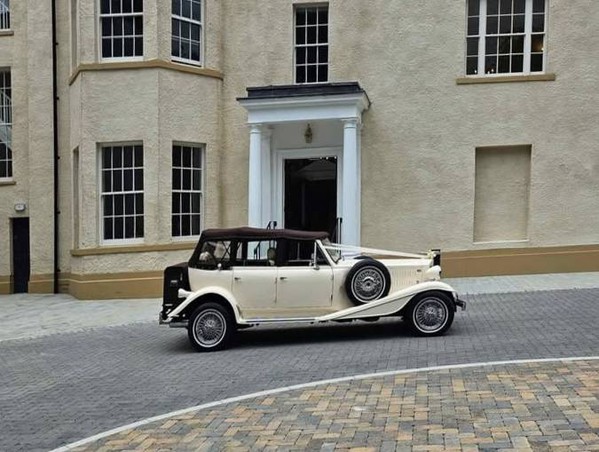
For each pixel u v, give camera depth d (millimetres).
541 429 4898
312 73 16438
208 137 16219
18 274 19016
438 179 15539
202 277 9398
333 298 9422
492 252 15305
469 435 4883
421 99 15617
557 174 15180
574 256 15094
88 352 9758
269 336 10219
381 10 15805
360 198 15773
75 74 15977
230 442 5133
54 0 17844
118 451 5117
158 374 7922
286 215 16484
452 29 15523
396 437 4961
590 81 15125
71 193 17609
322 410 5816
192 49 16234
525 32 15523
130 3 15727
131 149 15727
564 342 8133
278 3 16328
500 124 15336
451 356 7762
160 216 15367
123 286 15383
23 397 7230
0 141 19344
